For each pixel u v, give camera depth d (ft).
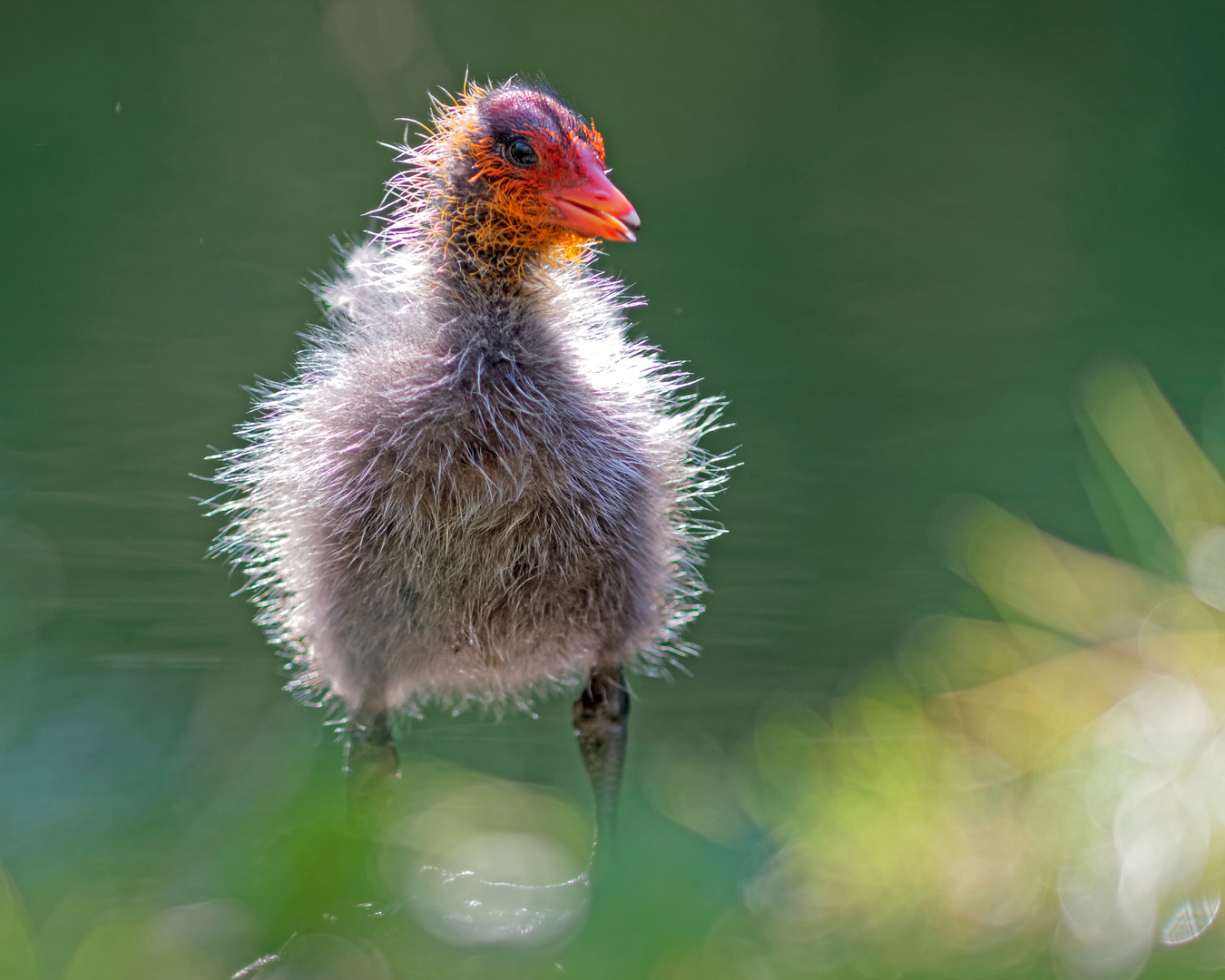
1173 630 13.67
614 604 13.43
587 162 13.38
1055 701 13.60
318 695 13.53
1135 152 28.45
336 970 13.00
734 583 13.92
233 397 14.92
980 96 30.55
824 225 24.68
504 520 13.38
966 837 13.30
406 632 13.41
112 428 14.23
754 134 29.14
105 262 19.94
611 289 13.51
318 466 13.39
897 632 13.80
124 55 27.43
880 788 13.37
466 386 13.38
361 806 13.10
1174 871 13.26
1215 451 13.88
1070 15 31.55
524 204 13.38
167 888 13.03
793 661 13.75
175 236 21.15
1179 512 13.82
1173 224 25.20
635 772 13.48
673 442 13.47
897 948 13.14
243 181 23.68
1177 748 13.44
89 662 13.58
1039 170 27.81
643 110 29.04
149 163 24.27
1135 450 13.88
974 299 20.93
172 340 16.88
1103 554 13.87
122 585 13.75
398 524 13.38
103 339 16.81
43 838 13.11
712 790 13.42
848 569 13.96
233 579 13.79
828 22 31.76
